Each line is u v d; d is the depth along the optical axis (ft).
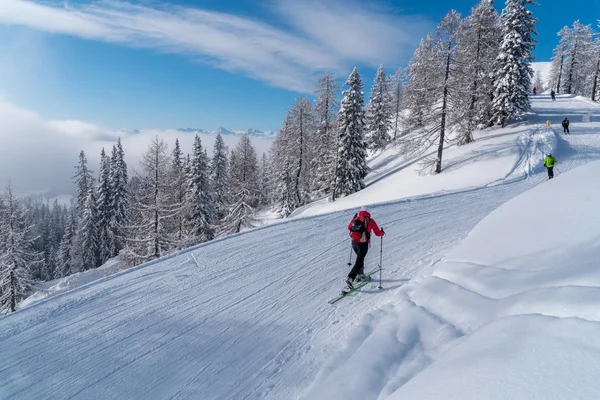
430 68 84.33
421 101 92.12
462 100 82.89
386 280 22.38
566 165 72.79
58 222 258.78
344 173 110.52
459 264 18.67
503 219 21.67
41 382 13.73
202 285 22.57
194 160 107.55
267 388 13.25
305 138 129.29
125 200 140.67
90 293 21.31
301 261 26.63
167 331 17.28
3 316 18.61
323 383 12.69
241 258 27.32
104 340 16.49
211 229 107.86
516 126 104.94
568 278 12.12
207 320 18.33
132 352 15.62
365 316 17.16
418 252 27.32
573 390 6.73
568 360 7.64
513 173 72.18
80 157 177.58
